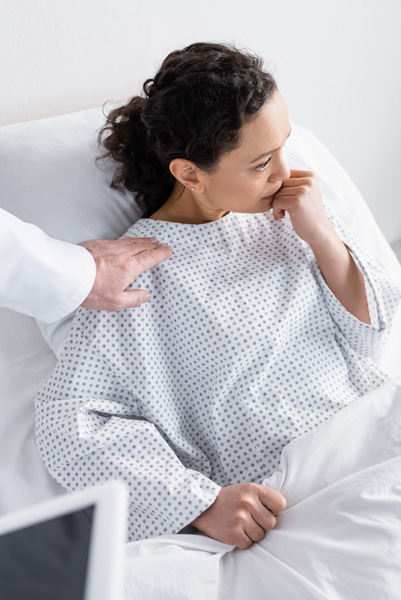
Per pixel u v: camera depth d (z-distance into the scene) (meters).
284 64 1.66
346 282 1.08
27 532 0.34
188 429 1.09
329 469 0.94
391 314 1.14
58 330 1.14
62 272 0.97
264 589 0.82
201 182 0.99
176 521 0.93
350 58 1.76
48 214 1.15
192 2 1.43
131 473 0.95
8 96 1.31
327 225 1.06
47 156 1.19
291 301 1.05
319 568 0.82
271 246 1.12
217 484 1.00
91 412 1.02
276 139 0.92
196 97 0.90
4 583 0.33
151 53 1.43
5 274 0.95
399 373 1.25
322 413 1.05
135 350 1.02
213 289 1.05
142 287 1.04
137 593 0.82
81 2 1.29
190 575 0.84
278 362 1.07
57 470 0.99
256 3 1.52
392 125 1.98
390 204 2.15
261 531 0.90
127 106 1.11
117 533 0.33
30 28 1.26
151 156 1.10
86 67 1.36
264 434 1.03
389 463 0.90
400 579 0.79
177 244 1.08
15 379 1.16
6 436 1.09
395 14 1.77
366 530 0.84
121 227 1.19
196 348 1.04
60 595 0.32
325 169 1.46
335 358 1.11
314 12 1.62
